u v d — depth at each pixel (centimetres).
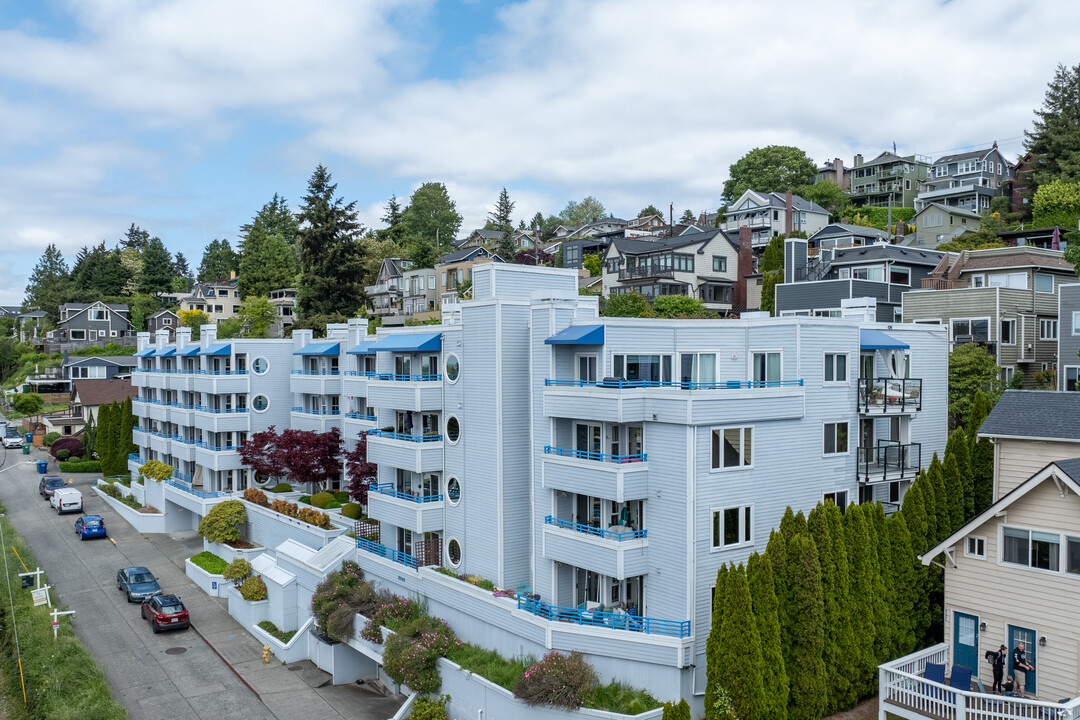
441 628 3164
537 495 3161
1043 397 2567
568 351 3058
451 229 15350
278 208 15425
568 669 2591
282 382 5797
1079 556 2178
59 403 11431
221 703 3334
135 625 4188
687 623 2602
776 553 2486
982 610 2402
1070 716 1977
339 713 3234
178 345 6488
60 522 6175
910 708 2259
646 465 2753
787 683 2394
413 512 3578
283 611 4003
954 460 2981
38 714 3106
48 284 17388
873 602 2662
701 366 3036
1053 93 8981
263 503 5159
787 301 6275
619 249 8825
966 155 11481
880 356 3438
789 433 2920
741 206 10538
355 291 8644
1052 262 5291
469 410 3431
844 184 12938
